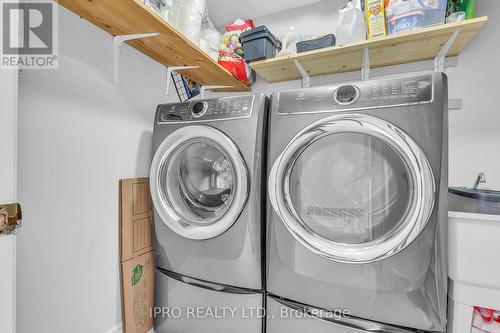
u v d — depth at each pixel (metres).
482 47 1.40
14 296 0.63
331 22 1.77
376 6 1.33
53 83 0.99
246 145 1.10
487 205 0.85
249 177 1.09
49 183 0.97
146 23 1.15
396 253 0.86
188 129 1.20
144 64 1.48
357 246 0.92
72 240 1.06
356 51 1.43
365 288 0.90
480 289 0.81
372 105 0.90
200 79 1.85
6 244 0.61
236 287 1.13
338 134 0.97
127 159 1.35
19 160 0.88
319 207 1.00
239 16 1.97
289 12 1.89
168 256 1.28
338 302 0.94
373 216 0.92
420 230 0.82
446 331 0.89
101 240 1.18
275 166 1.02
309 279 0.98
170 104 1.34
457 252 0.84
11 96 0.62
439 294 0.83
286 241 1.02
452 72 1.46
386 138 0.86
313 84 1.80
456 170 1.43
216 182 1.34
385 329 0.88
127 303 1.26
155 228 1.32
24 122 0.90
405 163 0.86
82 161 1.10
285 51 1.64
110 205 1.24
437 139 0.83
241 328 1.11
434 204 0.82
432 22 1.22
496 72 1.38
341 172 0.97
